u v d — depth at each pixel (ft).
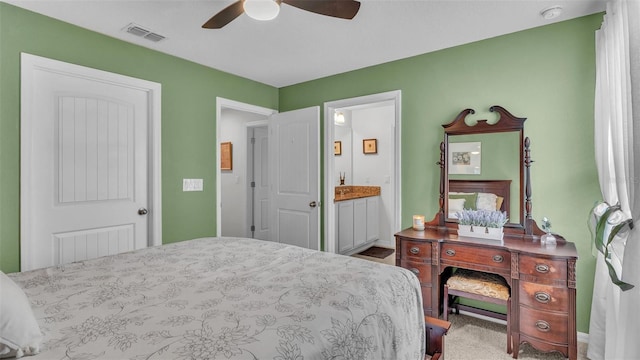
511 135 7.93
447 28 7.74
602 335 6.48
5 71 6.59
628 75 4.76
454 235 8.10
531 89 7.75
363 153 17.87
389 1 6.53
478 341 7.41
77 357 2.53
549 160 7.55
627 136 4.85
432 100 9.21
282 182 12.33
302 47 8.90
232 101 11.21
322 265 5.13
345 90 11.07
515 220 7.88
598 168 6.70
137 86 8.68
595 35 6.88
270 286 4.16
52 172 7.29
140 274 4.65
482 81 8.41
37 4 6.63
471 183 8.46
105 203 8.20
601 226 5.74
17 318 2.63
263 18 5.48
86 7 6.75
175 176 9.57
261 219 17.04
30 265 6.89
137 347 2.68
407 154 9.64
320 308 3.51
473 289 7.29
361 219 15.81
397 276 4.81
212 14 7.06
